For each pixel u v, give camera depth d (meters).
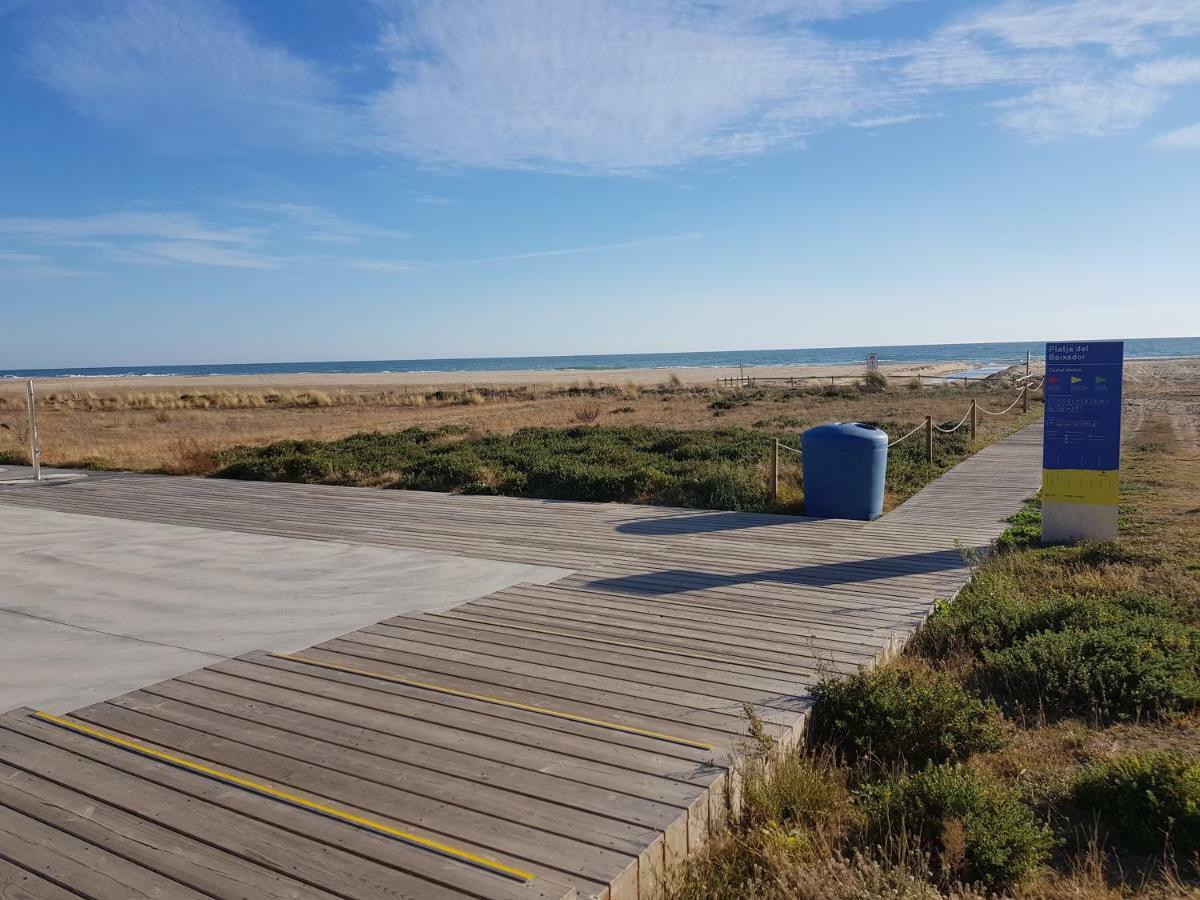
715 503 12.21
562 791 3.57
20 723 4.38
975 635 6.11
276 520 11.23
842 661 5.36
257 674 5.13
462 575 7.93
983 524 10.59
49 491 14.23
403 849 3.12
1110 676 5.17
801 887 3.12
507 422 31.08
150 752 3.98
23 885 2.90
